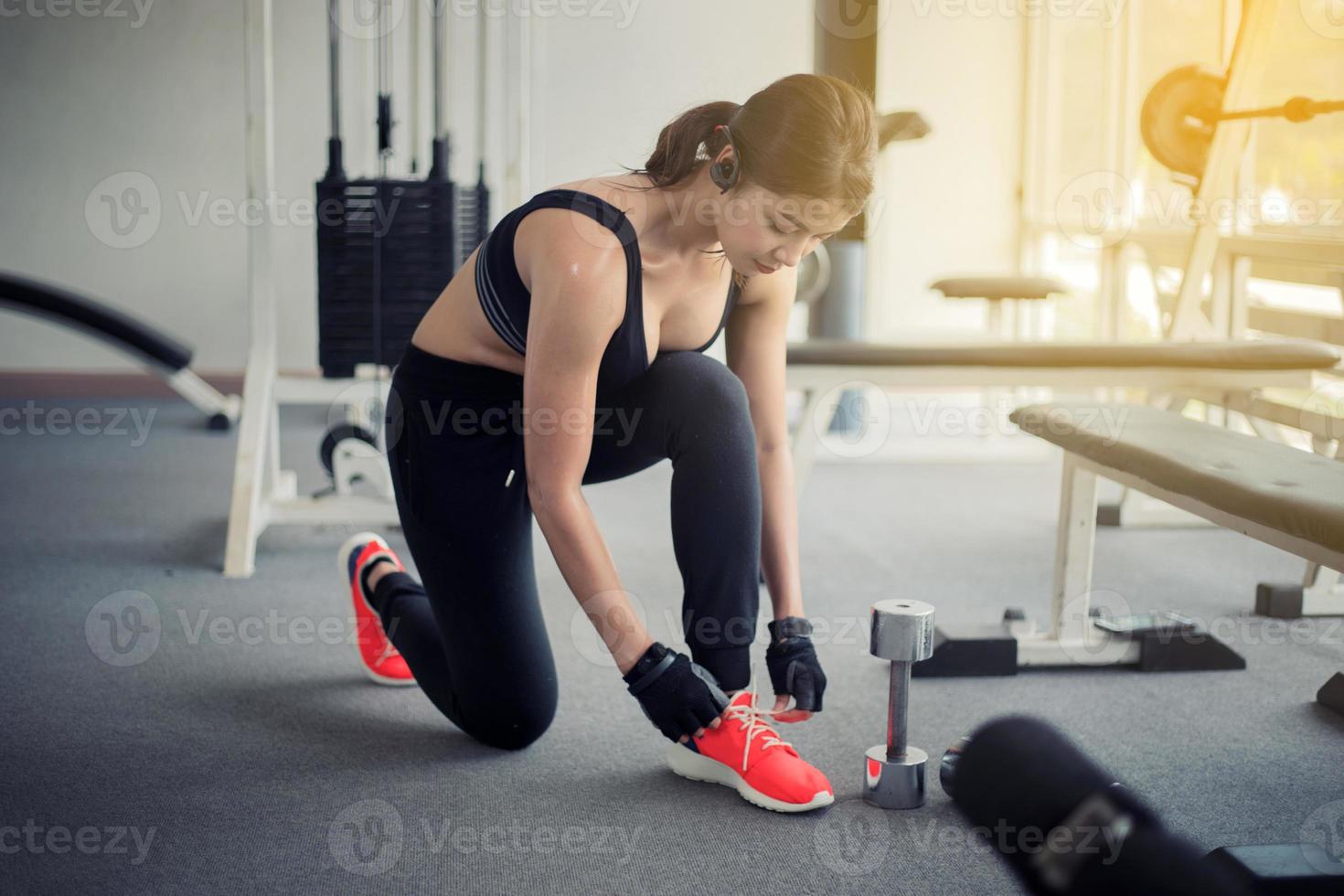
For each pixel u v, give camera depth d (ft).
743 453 4.59
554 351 4.22
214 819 4.91
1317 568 7.70
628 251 4.29
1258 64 9.21
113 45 15.28
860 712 6.09
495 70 15.07
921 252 16.58
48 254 15.61
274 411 10.02
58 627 7.39
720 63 15.76
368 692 6.40
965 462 13.03
